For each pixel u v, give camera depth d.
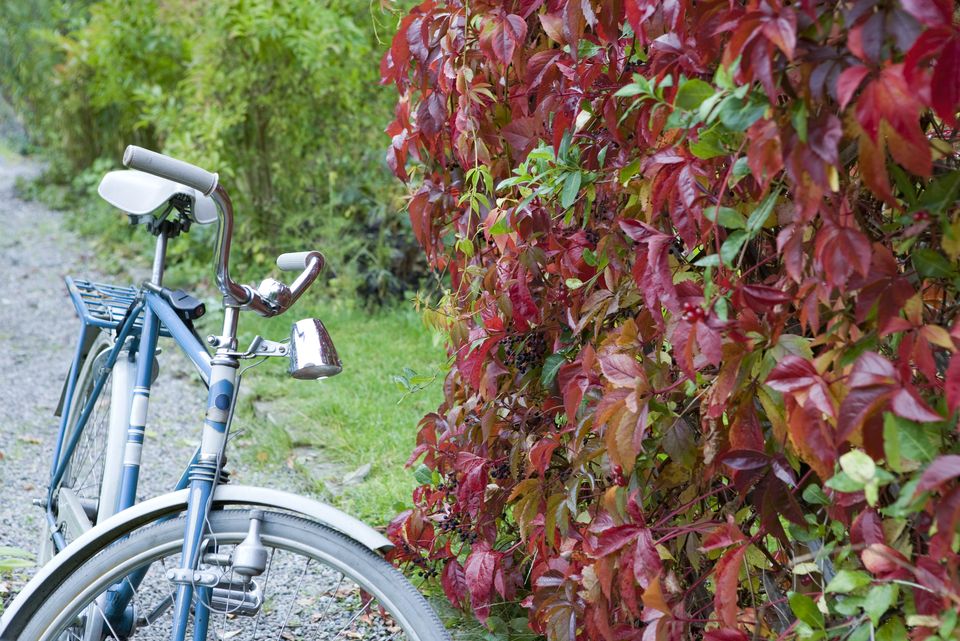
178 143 6.29
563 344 1.97
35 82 10.65
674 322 1.42
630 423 1.45
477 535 2.18
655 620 1.46
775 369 1.21
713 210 1.30
